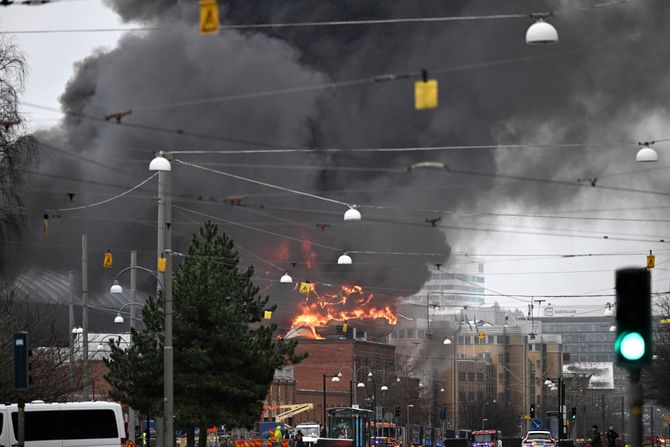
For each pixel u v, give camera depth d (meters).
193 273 119.94
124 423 106.50
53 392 134.12
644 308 39.62
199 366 116.94
